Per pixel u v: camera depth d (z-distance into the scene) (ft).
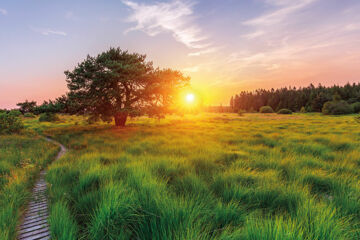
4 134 40.04
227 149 22.91
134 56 60.08
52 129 58.29
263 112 279.08
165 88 53.42
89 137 37.83
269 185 9.75
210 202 8.39
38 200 10.01
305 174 11.89
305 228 5.70
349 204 7.87
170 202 7.30
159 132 46.24
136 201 7.71
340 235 5.71
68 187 11.07
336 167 13.89
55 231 6.56
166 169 13.84
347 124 65.00
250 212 7.78
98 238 6.19
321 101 240.53
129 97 60.39
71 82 53.06
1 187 10.91
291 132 43.78
